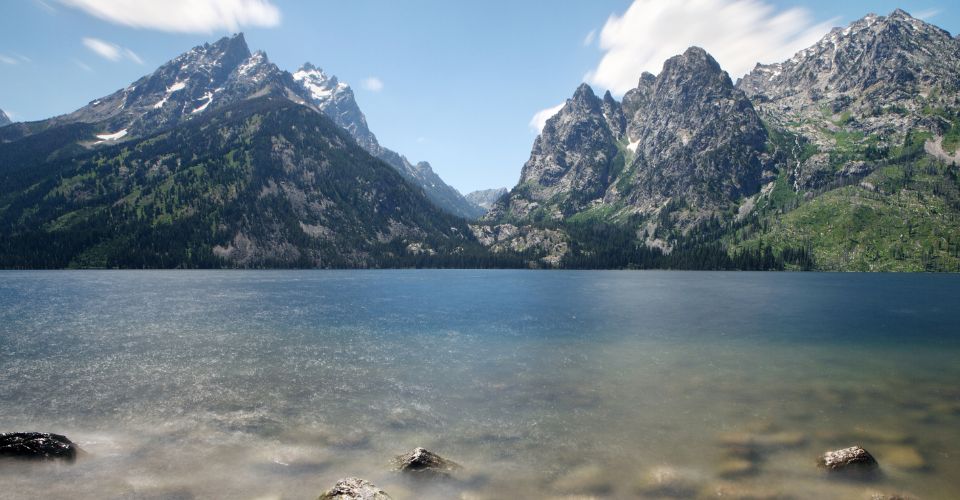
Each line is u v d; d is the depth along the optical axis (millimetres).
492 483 20328
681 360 45188
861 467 21422
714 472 21391
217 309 88312
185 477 20688
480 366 42656
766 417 28828
